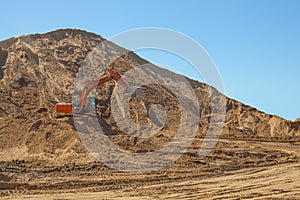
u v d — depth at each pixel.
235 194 23.02
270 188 24.38
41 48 56.09
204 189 24.47
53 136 35.22
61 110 38.47
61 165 30.75
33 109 44.62
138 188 24.97
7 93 46.91
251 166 32.62
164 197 22.50
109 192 23.94
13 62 52.09
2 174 27.17
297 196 22.19
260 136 51.69
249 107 57.38
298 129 51.78
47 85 50.09
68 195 23.12
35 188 24.88
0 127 36.31
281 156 37.59
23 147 33.97
